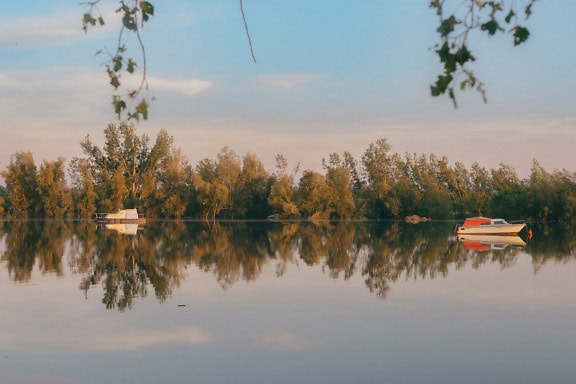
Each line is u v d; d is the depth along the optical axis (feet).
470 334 38.91
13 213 277.64
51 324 42.16
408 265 80.69
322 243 124.47
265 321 42.91
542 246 116.98
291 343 36.60
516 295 54.34
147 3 12.20
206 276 68.08
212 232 168.66
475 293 55.52
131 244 119.55
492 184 318.24
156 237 143.64
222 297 53.26
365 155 314.55
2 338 38.14
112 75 12.21
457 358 33.19
